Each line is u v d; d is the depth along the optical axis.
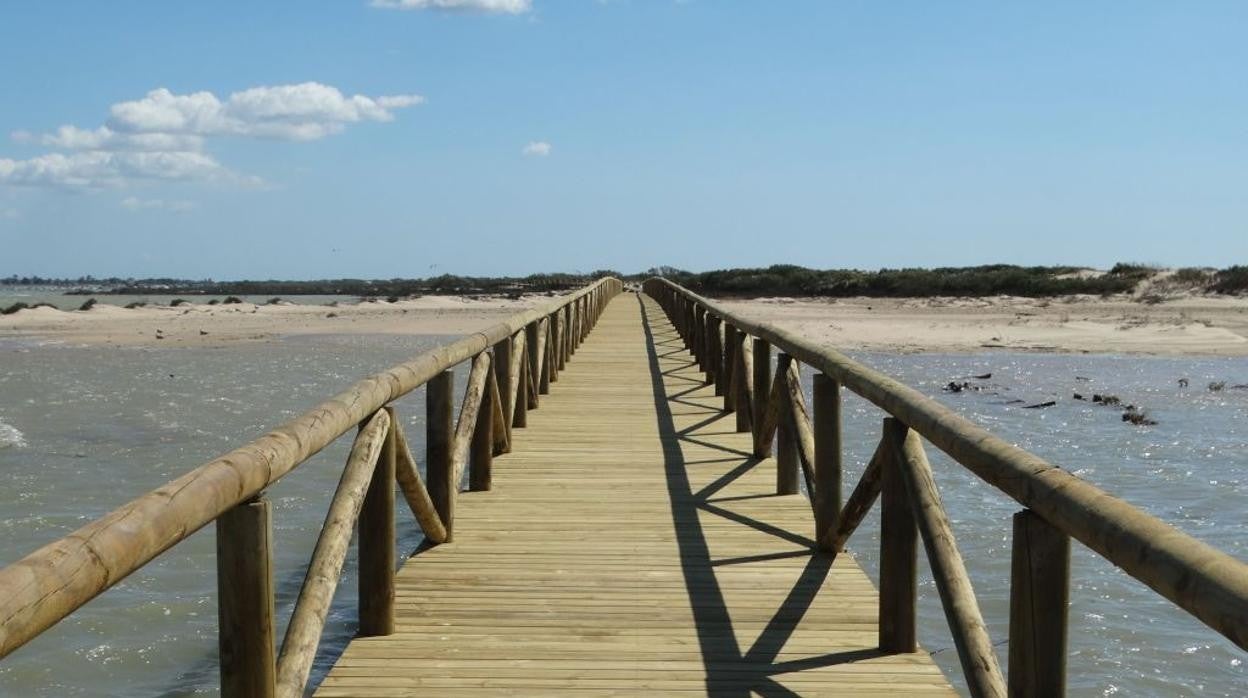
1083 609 6.82
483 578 4.86
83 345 31.75
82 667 5.89
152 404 17.62
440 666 3.81
